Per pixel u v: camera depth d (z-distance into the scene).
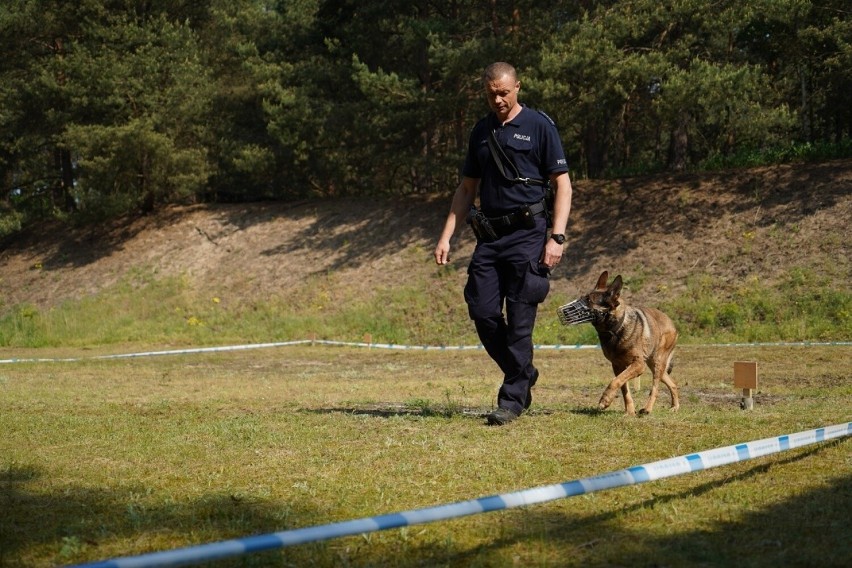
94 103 26.84
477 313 6.59
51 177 33.41
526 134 6.41
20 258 30.17
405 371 14.27
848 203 20.33
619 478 3.66
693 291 19.50
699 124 27.89
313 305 23.33
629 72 20.03
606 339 7.18
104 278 27.34
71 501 4.58
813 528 3.71
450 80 24.14
